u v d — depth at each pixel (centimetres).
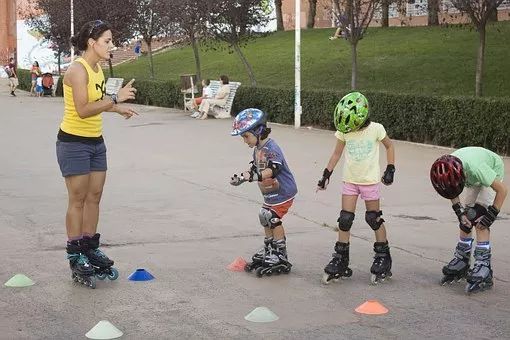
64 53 4503
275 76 3059
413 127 1688
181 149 1580
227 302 599
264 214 666
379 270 652
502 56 2598
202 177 1235
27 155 1492
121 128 2017
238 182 648
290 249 774
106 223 890
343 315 570
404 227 880
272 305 593
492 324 551
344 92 1892
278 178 662
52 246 777
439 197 1066
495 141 1488
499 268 704
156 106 2944
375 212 647
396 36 3306
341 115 633
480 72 1947
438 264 719
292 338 520
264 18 2747
